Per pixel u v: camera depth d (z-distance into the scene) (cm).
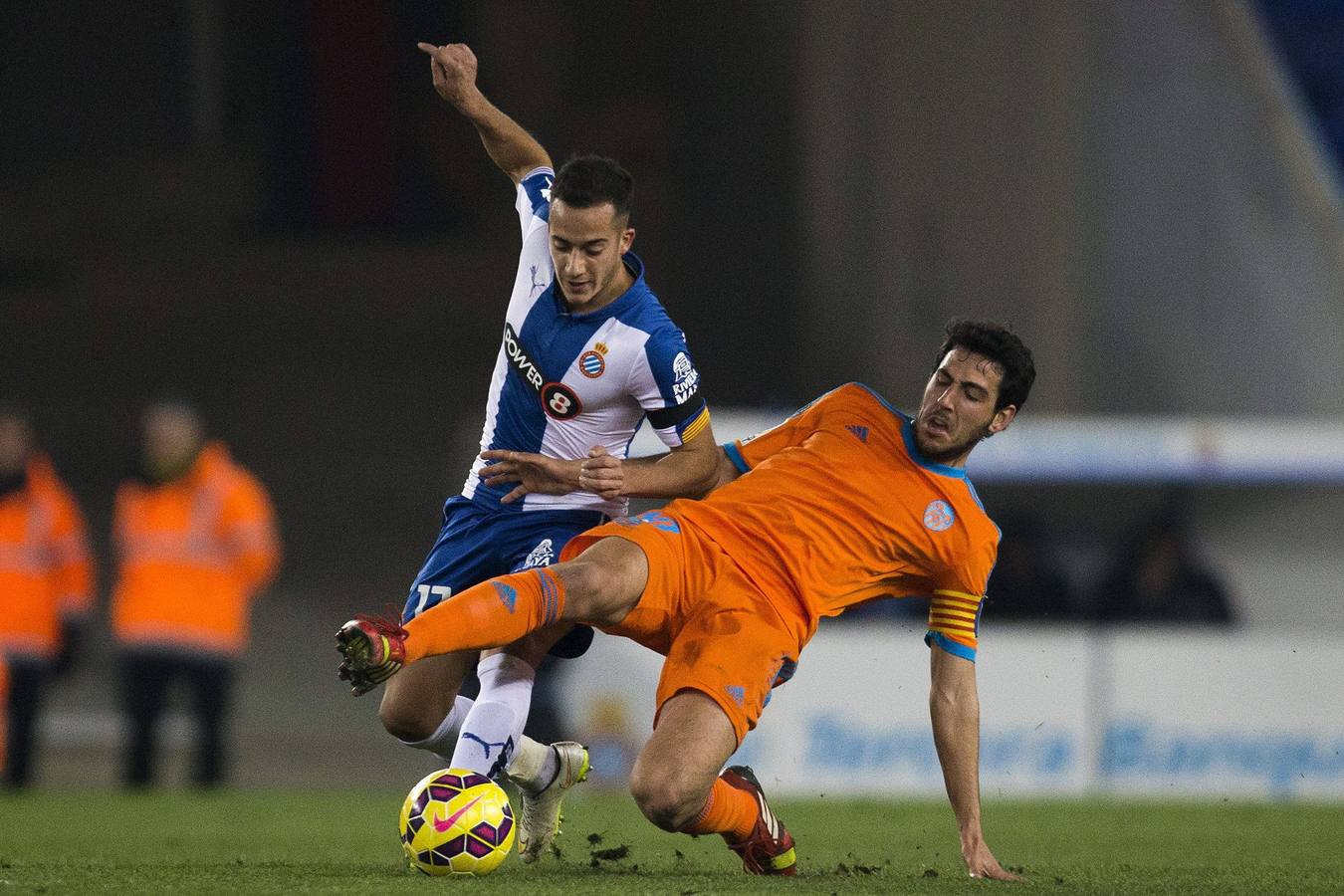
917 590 1719
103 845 2184
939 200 5838
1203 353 5612
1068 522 3884
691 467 1656
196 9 7319
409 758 4747
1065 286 5628
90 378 6950
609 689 3544
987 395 1645
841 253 6059
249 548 3366
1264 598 3900
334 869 1590
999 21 5756
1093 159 5681
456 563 1719
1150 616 3669
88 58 7462
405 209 7281
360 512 6197
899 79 5941
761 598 1616
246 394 6844
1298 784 3528
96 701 5069
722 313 6494
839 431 1714
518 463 1602
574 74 7100
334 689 5147
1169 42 5750
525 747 1664
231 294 7131
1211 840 2294
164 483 3347
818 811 2869
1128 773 3541
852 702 3544
